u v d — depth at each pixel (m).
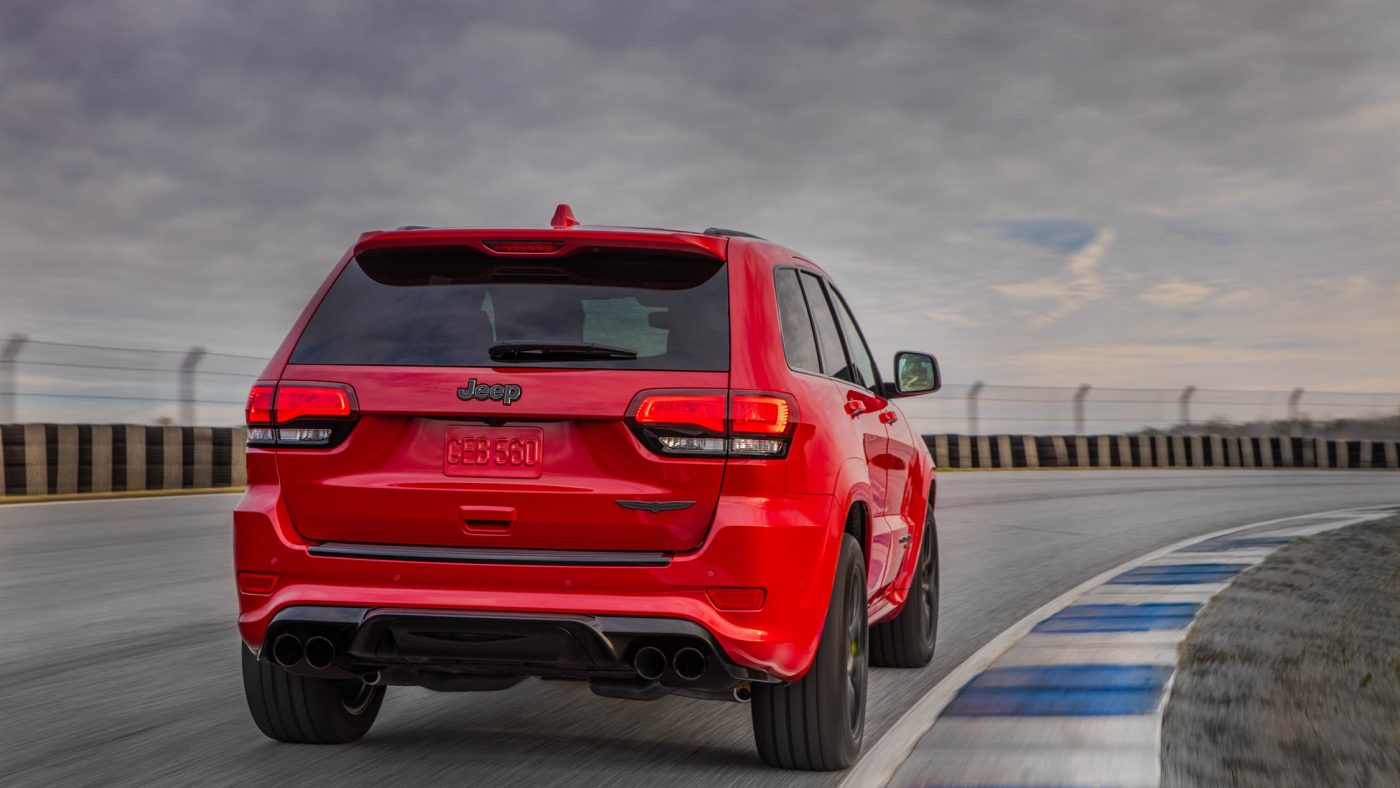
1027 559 10.93
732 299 4.12
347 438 4.05
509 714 5.17
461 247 4.19
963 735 4.68
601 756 4.49
